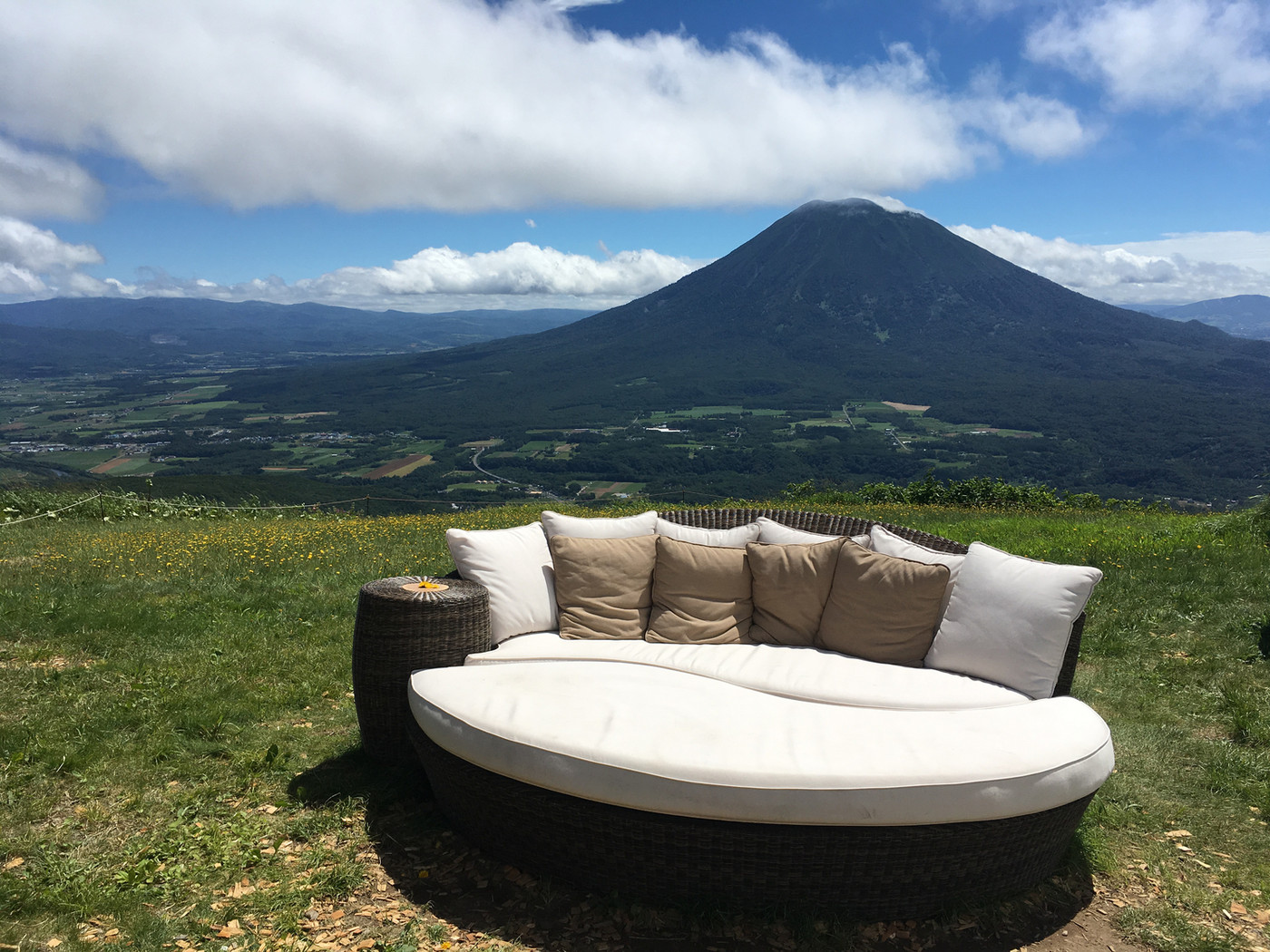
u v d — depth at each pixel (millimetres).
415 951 2113
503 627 3404
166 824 2721
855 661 3180
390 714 3107
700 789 2191
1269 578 6469
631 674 2941
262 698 3949
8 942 2041
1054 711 2672
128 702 3758
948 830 2221
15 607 5320
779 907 2287
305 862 2527
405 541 9125
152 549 8164
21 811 2730
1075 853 2713
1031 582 3080
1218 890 2557
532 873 2506
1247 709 4004
